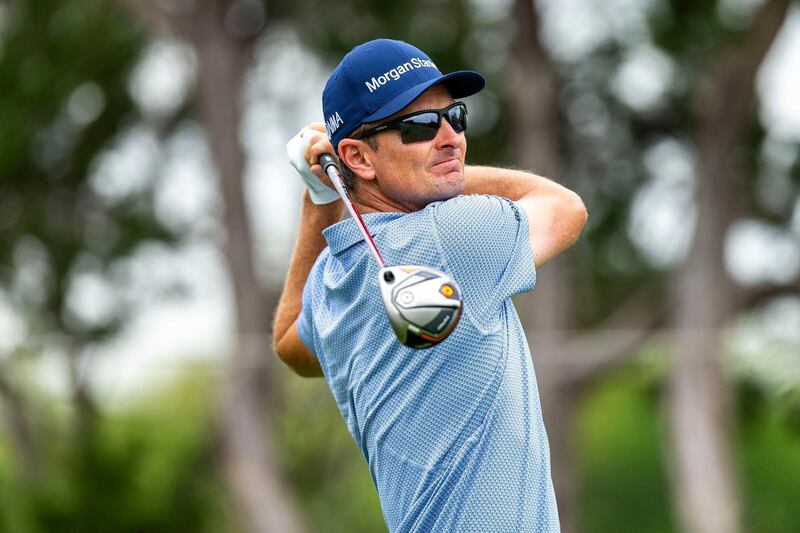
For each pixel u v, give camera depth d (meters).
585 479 76.06
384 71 7.94
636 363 57.53
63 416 54.78
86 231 62.34
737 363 52.91
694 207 54.44
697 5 49.94
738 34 50.75
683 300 53.56
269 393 55.97
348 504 66.12
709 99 53.19
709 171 53.56
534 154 53.44
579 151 61.41
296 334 9.10
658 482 77.38
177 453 46.94
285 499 55.16
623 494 77.75
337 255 8.00
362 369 7.94
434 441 7.64
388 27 57.88
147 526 42.69
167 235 62.62
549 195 8.62
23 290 61.44
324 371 8.56
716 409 52.56
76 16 60.16
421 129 7.92
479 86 8.05
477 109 58.97
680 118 59.00
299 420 63.78
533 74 53.44
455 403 7.59
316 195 8.88
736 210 55.16
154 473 44.16
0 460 53.75
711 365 52.47
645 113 59.41
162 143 64.00
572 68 58.97
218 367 55.25
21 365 54.66
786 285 55.69
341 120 8.09
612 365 55.28
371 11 58.00
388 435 7.84
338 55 58.28
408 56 8.00
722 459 52.28
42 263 62.16
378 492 8.15
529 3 52.66
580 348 55.34
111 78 61.81
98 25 60.00
